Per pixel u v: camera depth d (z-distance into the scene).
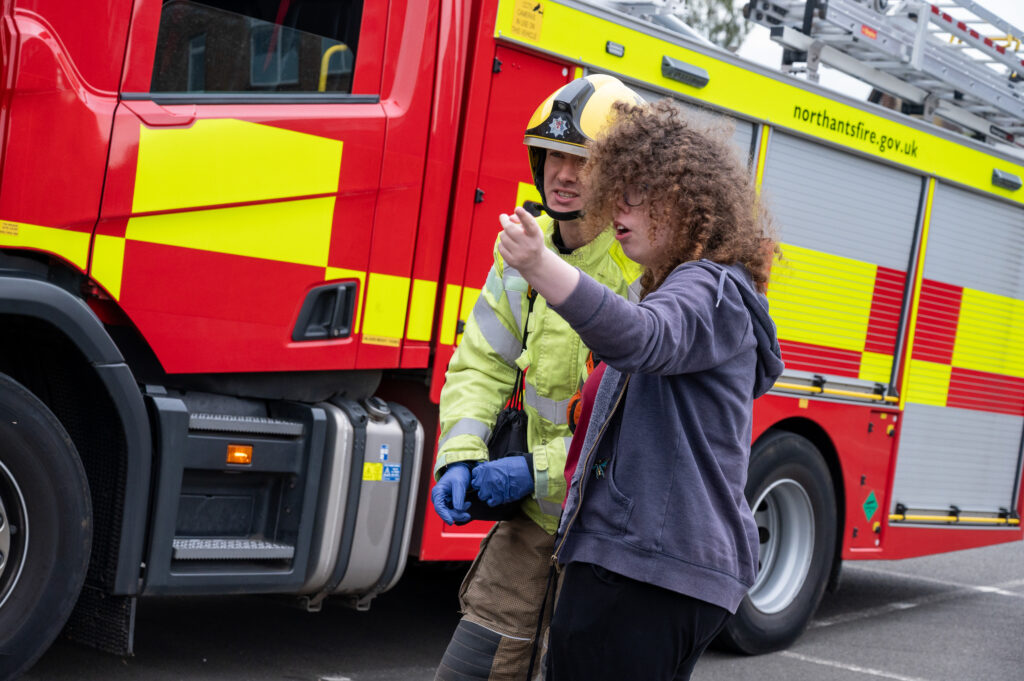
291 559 4.21
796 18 6.81
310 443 4.24
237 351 4.08
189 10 3.92
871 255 6.38
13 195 3.57
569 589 2.12
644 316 1.88
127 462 3.80
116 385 3.75
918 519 6.74
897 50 6.87
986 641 6.60
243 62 4.06
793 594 5.98
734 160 2.14
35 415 3.67
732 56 5.54
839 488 6.32
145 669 4.45
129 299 3.84
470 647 2.82
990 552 10.54
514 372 2.86
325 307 4.30
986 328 7.08
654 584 2.02
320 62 4.24
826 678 5.46
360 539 4.36
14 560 3.71
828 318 6.17
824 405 6.14
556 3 4.86
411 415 4.55
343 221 4.30
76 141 3.68
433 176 4.52
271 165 4.09
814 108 5.95
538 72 4.84
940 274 6.75
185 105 3.92
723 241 2.10
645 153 2.08
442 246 4.59
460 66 4.59
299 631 5.31
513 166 4.78
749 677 5.36
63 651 4.57
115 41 3.76
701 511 2.04
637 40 5.16
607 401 2.13
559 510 2.69
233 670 4.57
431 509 4.68
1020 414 7.37
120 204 3.77
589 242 2.75
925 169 6.57
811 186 6.02
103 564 3.87
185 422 3.93
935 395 6.79
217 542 4.08
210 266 3.99
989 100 7.52
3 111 3.55
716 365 2.04
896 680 5.52
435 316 4.62
